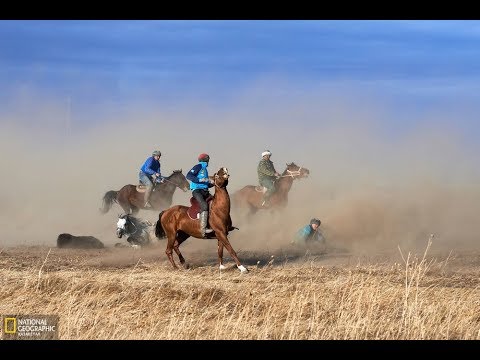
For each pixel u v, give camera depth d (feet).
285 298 45.37
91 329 38.40
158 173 88.33
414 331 38.68
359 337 38.04
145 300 44.78
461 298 44.86
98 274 54.80
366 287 45.85
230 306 44.52
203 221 58.39
